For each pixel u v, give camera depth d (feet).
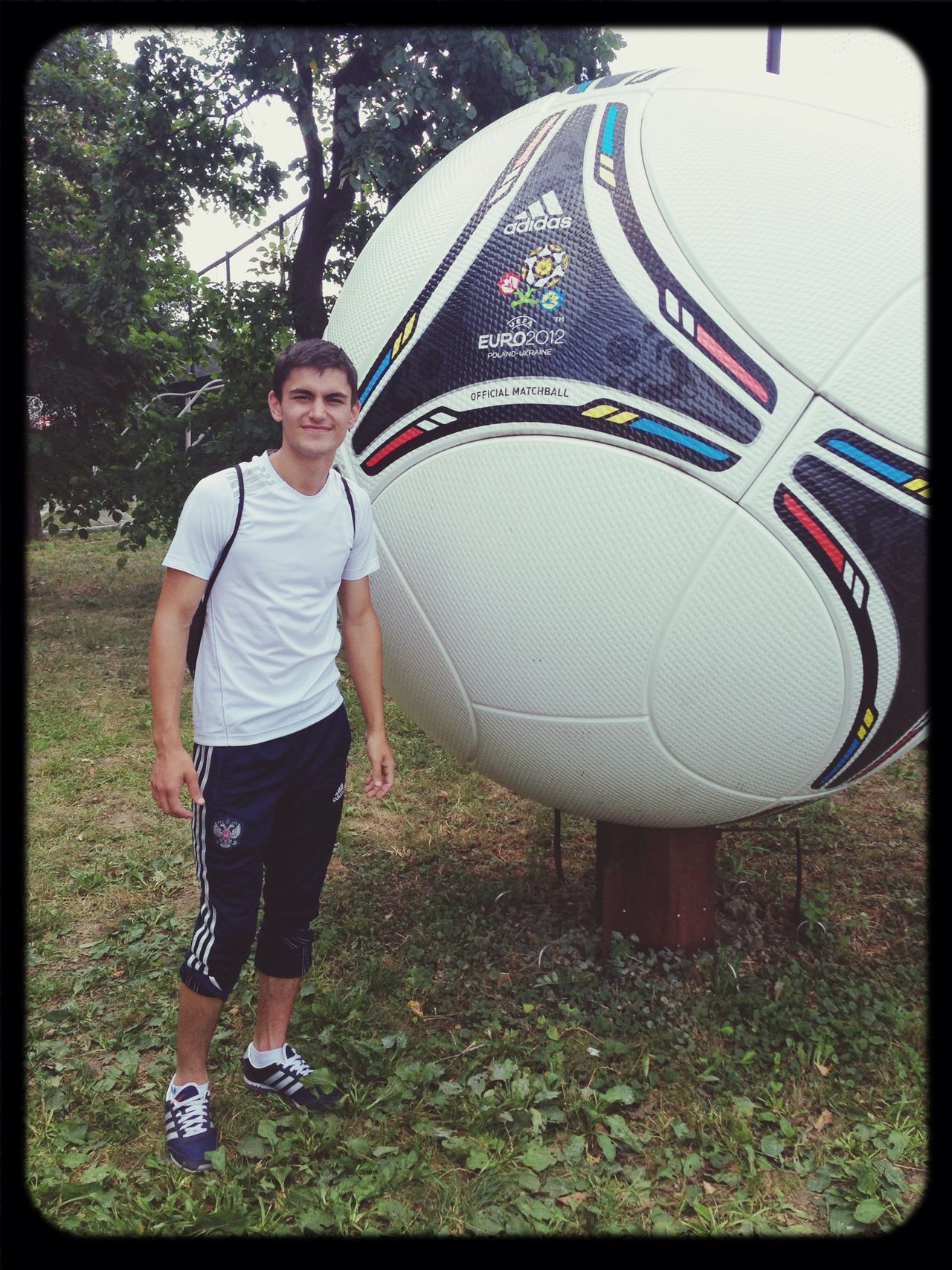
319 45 20.24
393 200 20.61
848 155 6.93
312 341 6.39
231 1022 8.65
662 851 9.21
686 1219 6.59
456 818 13.73
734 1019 8.64
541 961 9.46
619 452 6.75
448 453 7.37
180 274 26.53
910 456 6.64
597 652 7.20
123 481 26.58
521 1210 6.54
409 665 8.38
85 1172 6.93
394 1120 7.45
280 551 6.47
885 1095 7.84
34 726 17.21
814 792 8.02
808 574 6.73
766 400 6.54
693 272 6.64
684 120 7.16
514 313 7.09
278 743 6.77
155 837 12.91
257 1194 6.76
